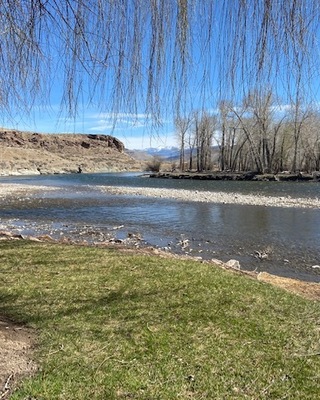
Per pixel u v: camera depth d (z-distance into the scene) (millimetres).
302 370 2975
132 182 45750
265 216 17000
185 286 4922
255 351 3271
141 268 5762
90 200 24500
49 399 2467
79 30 1506
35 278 5203
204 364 3025
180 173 55969
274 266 9375
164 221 16141
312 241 11992
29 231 13867
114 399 2521
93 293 4625
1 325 3621
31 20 1508
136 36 1512
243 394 2643
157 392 2621
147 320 3850
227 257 10219
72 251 6891
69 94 1631
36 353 3096
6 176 70688
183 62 1510
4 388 2559
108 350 3199
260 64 1409
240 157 53062
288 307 4348
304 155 44750
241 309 4215
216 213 18172
